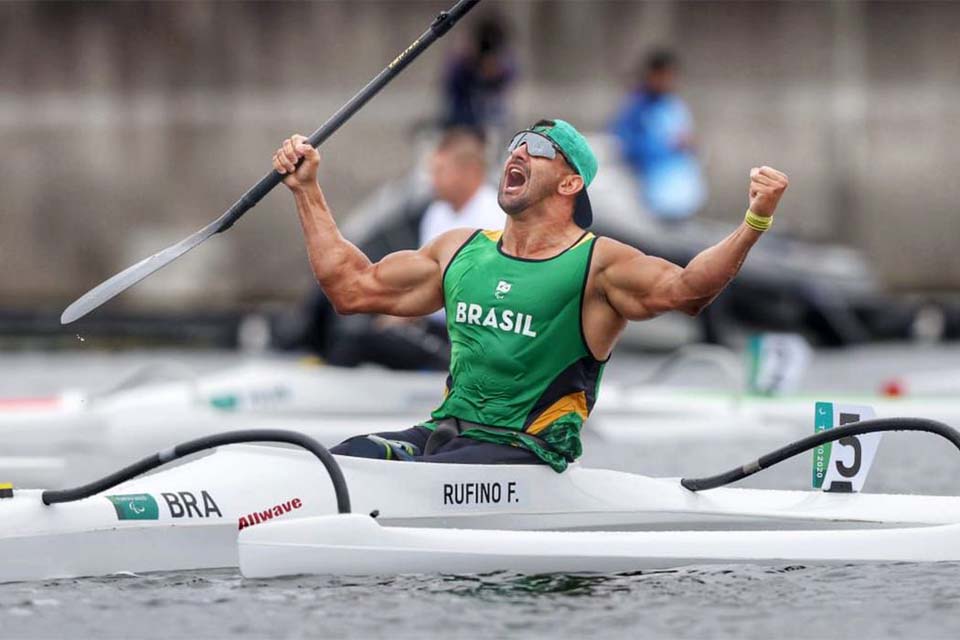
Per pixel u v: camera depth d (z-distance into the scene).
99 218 90.12
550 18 91.94
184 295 86.81
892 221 92.12
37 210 90.19
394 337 47.62
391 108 90.50
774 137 92.12
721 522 27.17
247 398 46.62
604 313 26.00
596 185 66.88
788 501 27.61
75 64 90.88
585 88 92.00
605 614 22.36
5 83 90.81
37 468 36.69
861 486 27.86
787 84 92.38
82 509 24.50
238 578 24.39
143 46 91.06
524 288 25.98
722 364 48.75
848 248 91.81
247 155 90.81
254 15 91.19
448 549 24.25
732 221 91.69
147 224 90.19
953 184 92.12
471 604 22.75
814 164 92.19
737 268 25.06
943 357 68.81
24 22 90.69
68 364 68.25
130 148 90.56
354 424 45.00
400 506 25.34
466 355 26.39
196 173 90.62
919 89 92.31
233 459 25.45
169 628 21.64
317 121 91.00
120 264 89.62
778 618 22.28
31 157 90.38
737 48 92.50
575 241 26.20
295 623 21.78
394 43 90.94
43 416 45.78
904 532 26.00
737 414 47.97
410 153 89.88
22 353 74.94
